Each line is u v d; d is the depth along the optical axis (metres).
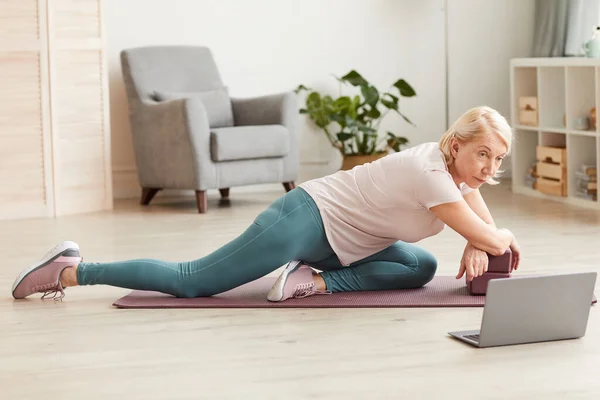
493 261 3.00
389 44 6.76
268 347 2.52
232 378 2.25
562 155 5.59
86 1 5.43
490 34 6.89
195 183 5.45
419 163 2.86
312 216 2.97
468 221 2.85
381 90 6.78
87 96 5.49
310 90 6.53
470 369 2.28
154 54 5.92
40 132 5.30
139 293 3.18
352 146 6.44
